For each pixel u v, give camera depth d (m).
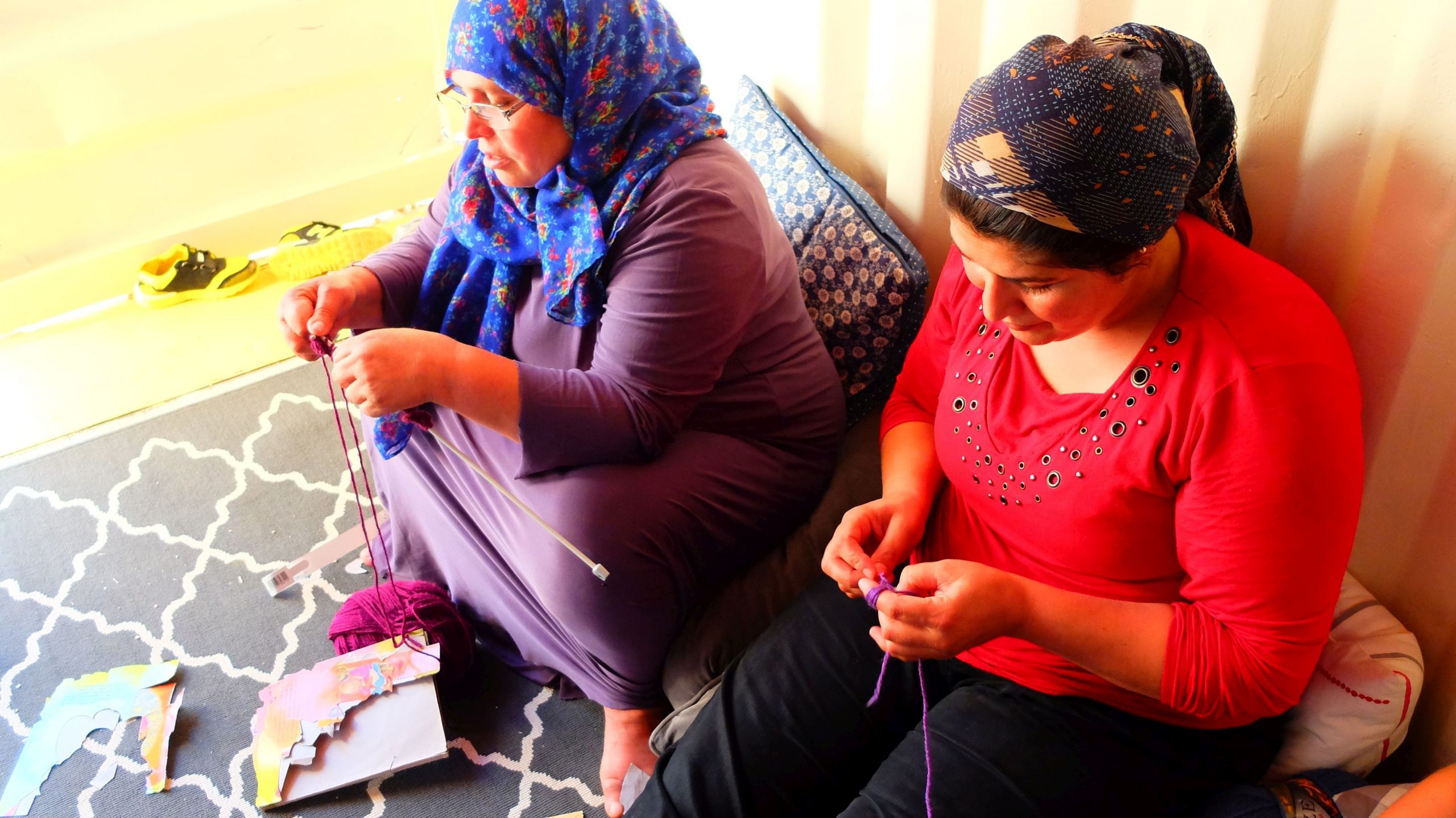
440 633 1.70
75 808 1.59
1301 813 1.09
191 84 2.55
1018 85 0.87
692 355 1.39
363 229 2.81
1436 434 1.16
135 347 2.56
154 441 2.27
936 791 1.09
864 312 1.70
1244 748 1.15
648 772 1.54
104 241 2.65
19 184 2.47
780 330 1.55
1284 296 0.98
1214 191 1.05
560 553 1.44
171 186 2.67
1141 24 1.01
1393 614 1.31
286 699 1.64
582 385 1.39
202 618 1.88
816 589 1.38
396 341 1.34
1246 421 0.95
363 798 1.59
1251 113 1.21
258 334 2.60
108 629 1.86
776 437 1.59
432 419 1.61
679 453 1.49
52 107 2.41
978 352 1.17
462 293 1.60
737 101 1.91
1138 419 1.01
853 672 1.26
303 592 1.92
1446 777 1.04
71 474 2.19
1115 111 0.83
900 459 1.34
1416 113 1.04
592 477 1.44
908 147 1.68
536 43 1.28
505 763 1.63
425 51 2.85
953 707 1.18
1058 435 1.08
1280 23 1.14
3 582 1.96
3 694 1.77
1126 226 0.87
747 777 1.21
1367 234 1.14
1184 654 1.03
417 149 2.99
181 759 1.65
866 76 1.73
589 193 1.40
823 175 1.75
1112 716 1.13
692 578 1.54
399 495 1.78
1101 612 1.06
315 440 2.26
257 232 2.85
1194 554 1.03
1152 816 1.09
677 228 1.34
